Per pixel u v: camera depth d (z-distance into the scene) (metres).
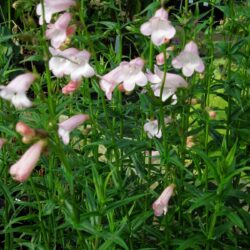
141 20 0.65
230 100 0.69
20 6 0.65
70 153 0.68
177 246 0.62
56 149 0.49
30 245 0.61
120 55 0.69
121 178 0.65
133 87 0.55
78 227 0.53
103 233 0.53
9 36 0.58
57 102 0.68
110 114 0.67
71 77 0.56
